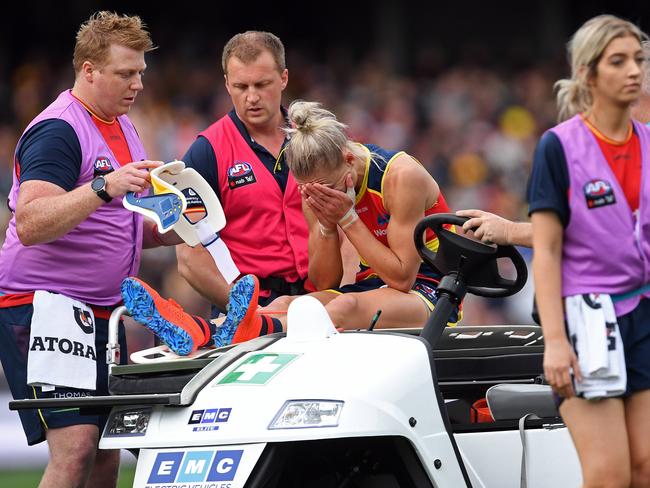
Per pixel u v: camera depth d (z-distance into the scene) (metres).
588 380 14.73
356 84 68.56
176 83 64.50
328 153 19.59
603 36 14.72
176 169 19.58
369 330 17.78
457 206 58.09
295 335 16.94
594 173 14.87
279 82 22.66
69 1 74.62
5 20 73.31
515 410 17.69
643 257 14.88
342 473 16.56
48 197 19.75
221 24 77.81
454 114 64.31
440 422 16.17
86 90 20.91
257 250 22.56
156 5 76.38
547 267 14.82
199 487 15.47
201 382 16.31
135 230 21.39
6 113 62.84
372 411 15.52
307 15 78.75
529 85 68.50
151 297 17.75
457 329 20.17
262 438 15.43
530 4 76.81
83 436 20.09
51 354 20.03
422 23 77.19
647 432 14.95
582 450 14.92
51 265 20.39
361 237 20.22
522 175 60.72
